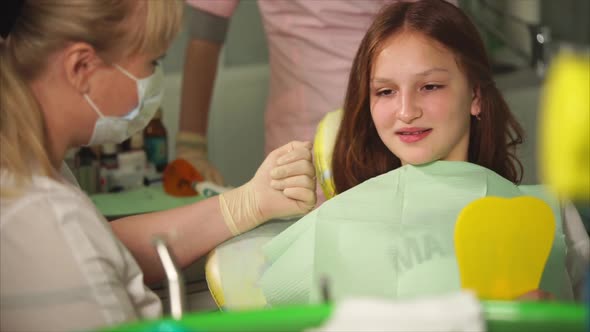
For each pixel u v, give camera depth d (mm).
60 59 1096
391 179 1203
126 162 2115
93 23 1080
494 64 2762
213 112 2648
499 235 947
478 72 1233
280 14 1869
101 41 1097
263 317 794
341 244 1144
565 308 779
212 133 2656
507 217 947
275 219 1413
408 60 1191
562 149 688
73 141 1182
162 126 2227
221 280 1284
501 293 949
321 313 794
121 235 1350
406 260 1098
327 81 1838
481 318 754
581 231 1228
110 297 1032
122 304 1045
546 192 1205
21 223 1021
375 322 751
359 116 1331
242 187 1396
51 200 1037
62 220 1031
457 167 1192
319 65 1838
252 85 2699
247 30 2748
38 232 1021
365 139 1350
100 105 1146
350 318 758
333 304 802
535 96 2463
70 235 1030
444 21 1209
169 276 921
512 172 1345
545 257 965
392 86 1211
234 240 1358
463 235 941
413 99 1193
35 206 1029
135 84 1160
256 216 1367
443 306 750
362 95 1303
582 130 678
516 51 2701
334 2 1780
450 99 1201
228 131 2678
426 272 1075
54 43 1082
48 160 1086
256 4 2748
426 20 1206
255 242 1346
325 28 1811
